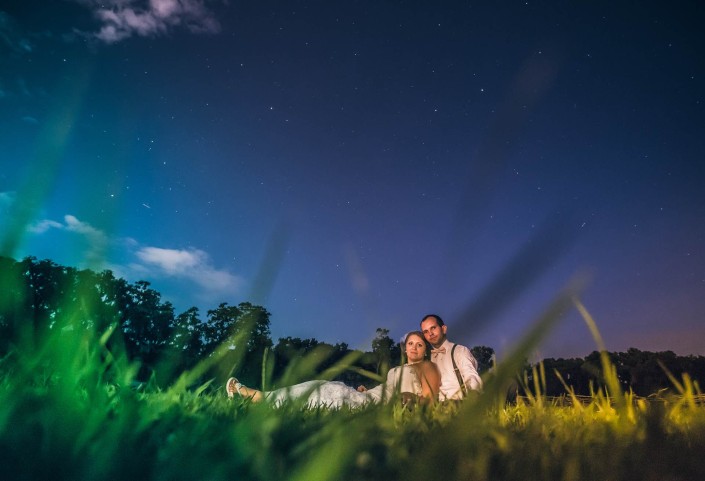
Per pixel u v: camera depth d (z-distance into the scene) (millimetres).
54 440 725
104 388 912
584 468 1056
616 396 1333
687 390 1410
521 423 1521
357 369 636
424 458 615
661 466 1128
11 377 765
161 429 939
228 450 827
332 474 720
